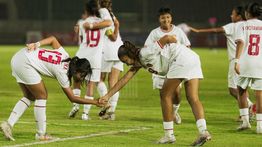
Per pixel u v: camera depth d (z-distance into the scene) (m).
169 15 32.84
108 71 37.78
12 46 156.38
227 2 164.88
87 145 25.88
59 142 26.55
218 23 164.88
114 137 28.33
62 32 158.12
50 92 53.06
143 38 147.12
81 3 171.62
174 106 33.38
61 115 37.56
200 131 25.95
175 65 25.64
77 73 26.34
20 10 172.75
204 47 154.75
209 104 44.47
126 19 167.25
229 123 34.50
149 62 25.55
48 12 166.38
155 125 32.84
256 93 30.41
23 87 27.50
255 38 30.20
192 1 165.38
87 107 35.38
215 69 84.44
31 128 30.84
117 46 37.62
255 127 32.75
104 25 35.84
